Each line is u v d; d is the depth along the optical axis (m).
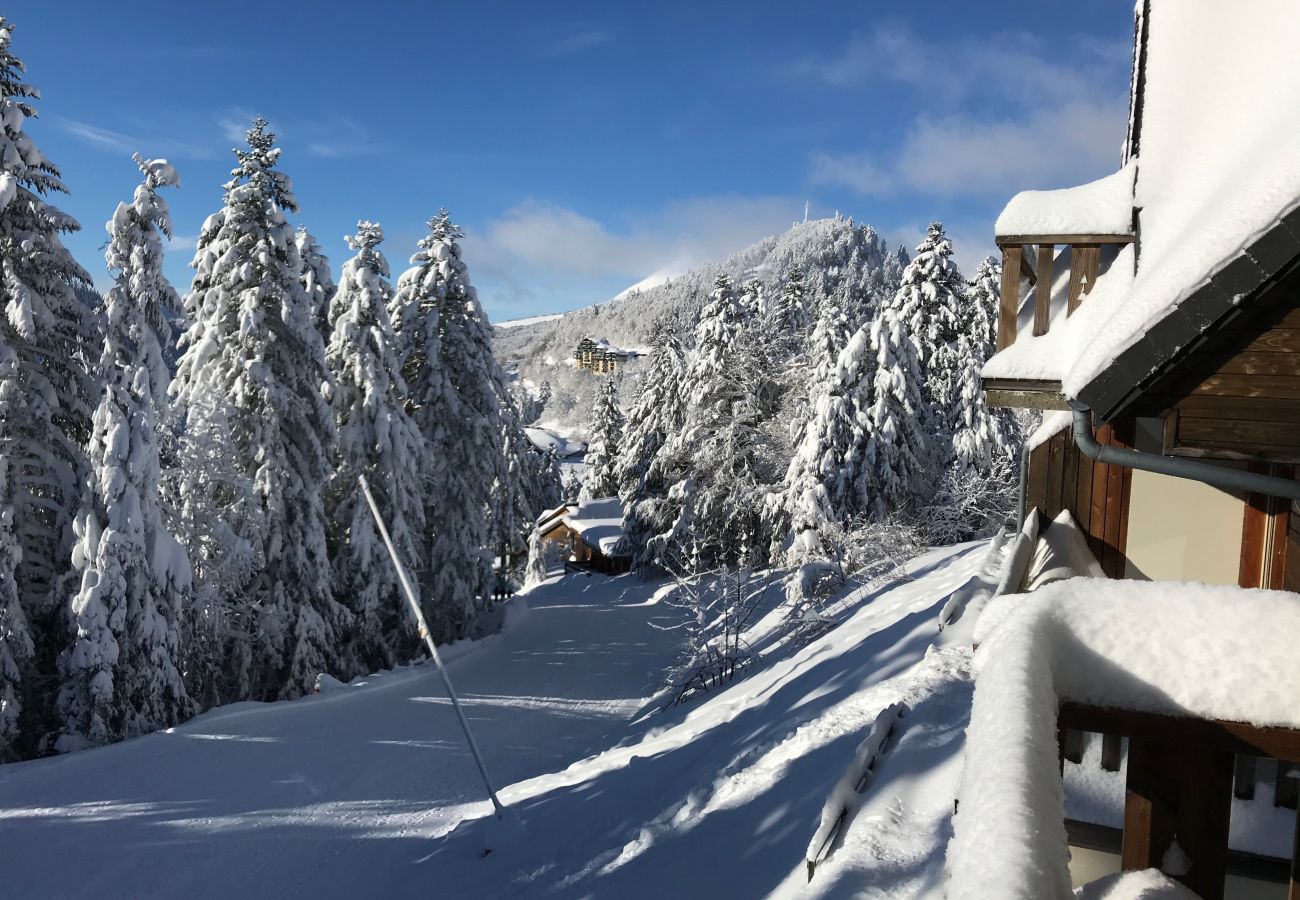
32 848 11.68
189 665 19.31
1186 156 6.81
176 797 13.62
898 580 15.64
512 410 49.16
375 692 21.27
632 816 7.59
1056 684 2.24
